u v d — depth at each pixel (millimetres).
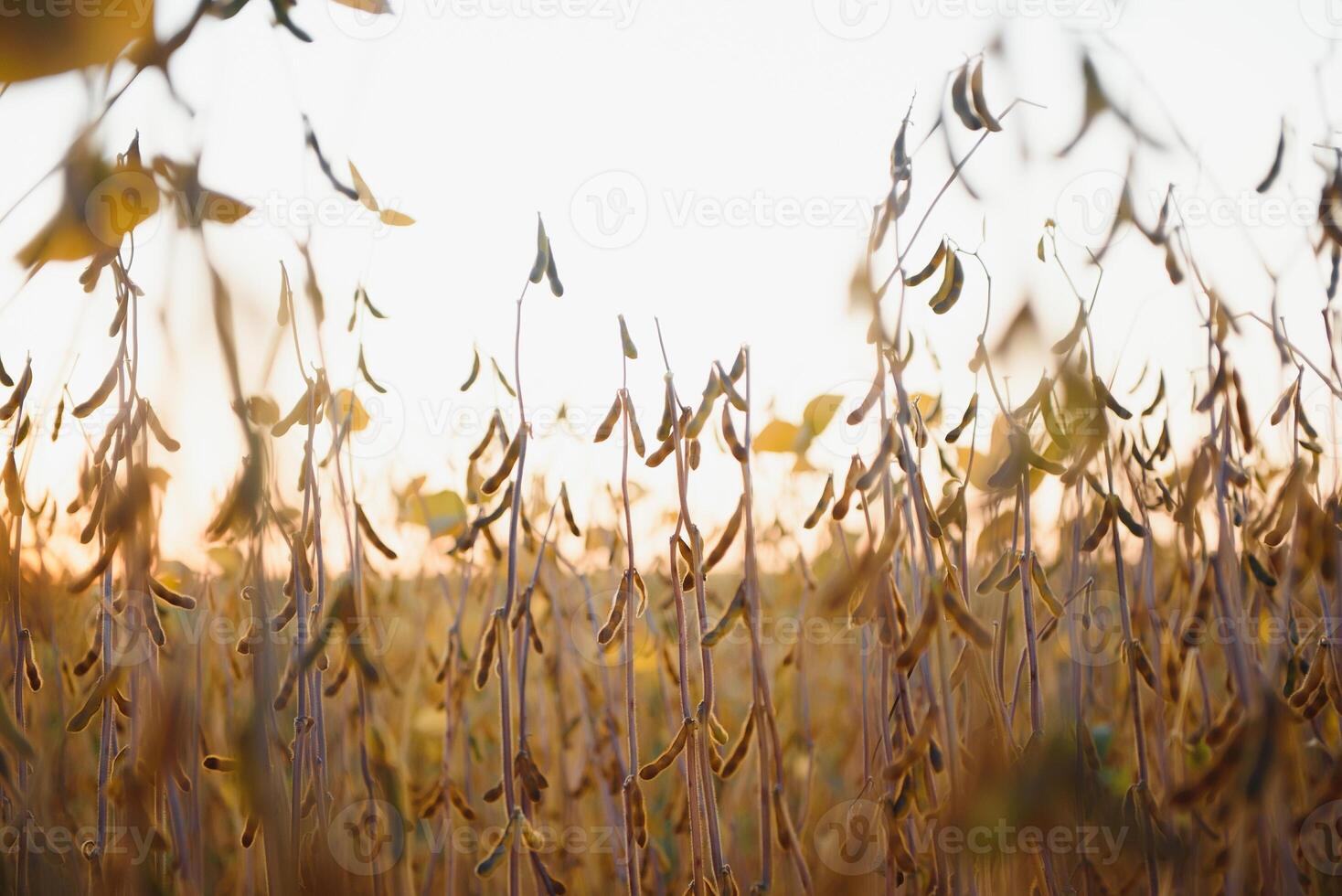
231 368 1222
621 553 1550
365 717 1409
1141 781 1334
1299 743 1341
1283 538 1340
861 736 1480
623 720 1588
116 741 1387
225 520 1223
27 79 1212
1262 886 1315
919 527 1265
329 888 1317
